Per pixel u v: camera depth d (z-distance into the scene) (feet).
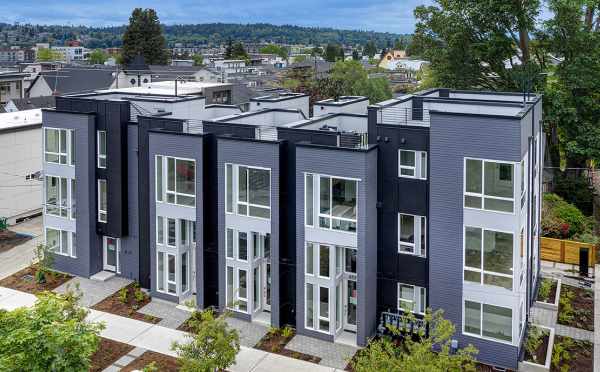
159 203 95.30
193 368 67.36
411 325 81.41
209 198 92.84
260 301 91.76
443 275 78.95
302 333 86.43
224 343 68.90
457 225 77.10
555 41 140.67
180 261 95.40
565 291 98.94
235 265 90.43
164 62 450.71
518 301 74.90
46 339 54.90
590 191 139.64
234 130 90.53
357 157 79.77
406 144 81.51
